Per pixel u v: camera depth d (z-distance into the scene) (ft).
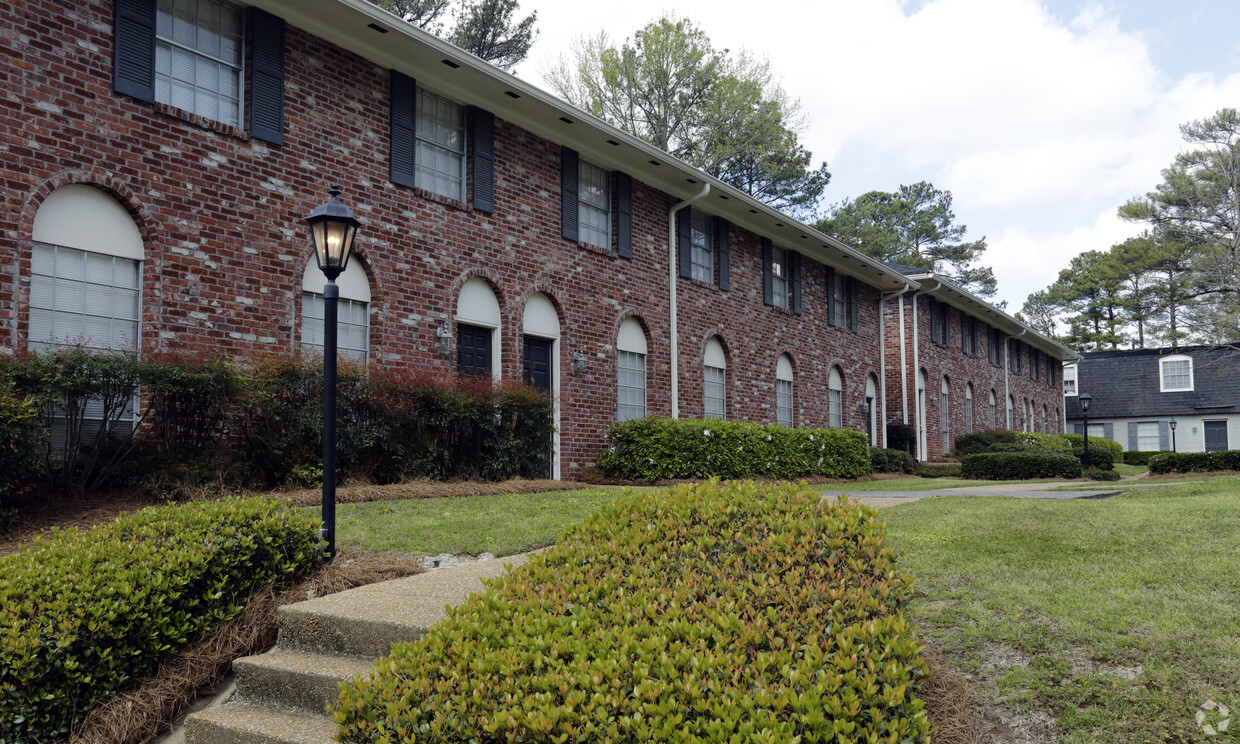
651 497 15.81
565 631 10.59
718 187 53.36
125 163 27.50
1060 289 184.96
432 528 24.18
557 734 8.52
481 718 8.88
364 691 9.68
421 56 36.78
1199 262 111.04
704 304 56.75
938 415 90.43
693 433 47.44
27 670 13.25
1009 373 119.14
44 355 23.50
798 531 13.76
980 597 16.92
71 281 26.45
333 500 19.66
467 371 40.14
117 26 27.45
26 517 22.75
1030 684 13.15
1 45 24.79
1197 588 16.62
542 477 41.86
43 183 25.46
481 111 41.04
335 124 34.40
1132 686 12.71
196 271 29.17
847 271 77.00
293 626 15.44
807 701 8.59
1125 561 18.95
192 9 30.78
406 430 33.88
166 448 26.89
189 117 29.30
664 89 98.99
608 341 48.24
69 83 26.27
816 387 70.23
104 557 15.90
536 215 43.86
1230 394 140.46
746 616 10.94
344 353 34.53
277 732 12.63
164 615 15.35
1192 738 11.28
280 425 29.68
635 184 51.49
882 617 11.10
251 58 31.58
